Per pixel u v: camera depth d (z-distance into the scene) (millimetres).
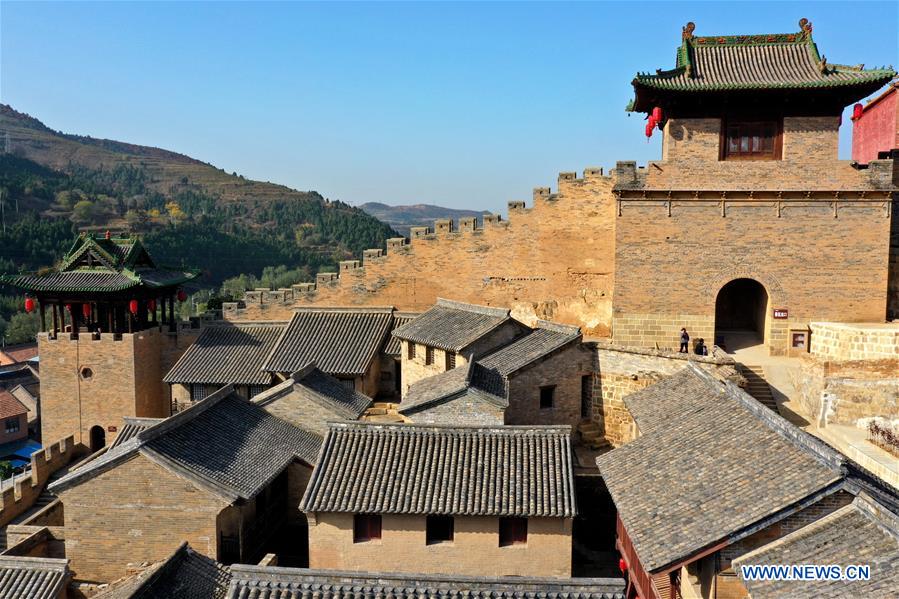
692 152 37219
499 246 45875
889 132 41281
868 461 25047
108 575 24828
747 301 42688
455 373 32562
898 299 38875
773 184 36781
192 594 20500
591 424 34875
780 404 32594
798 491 15977
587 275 44844
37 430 71000
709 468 19344
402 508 22203
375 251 47125
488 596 16562
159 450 25031
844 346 33188
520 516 21922
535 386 33312
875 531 14609
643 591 20562
